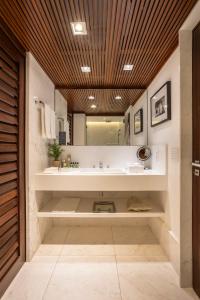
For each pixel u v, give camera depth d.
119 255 2.19
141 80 2.87
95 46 1.98
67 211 2.37
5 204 1.67
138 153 2.89
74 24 1.64
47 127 2.46
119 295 1.63
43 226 2.54
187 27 1.71
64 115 3.03
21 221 1.97
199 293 1.62
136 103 3.06
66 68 2.49
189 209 1.78
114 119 3.03
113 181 2.24
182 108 1.78
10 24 1.63
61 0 1.38
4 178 1.64
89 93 3.08
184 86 1.77
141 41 1.90
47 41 1.89
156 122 2.58
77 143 2.98
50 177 2.23
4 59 1.62
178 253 1.82
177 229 1.91
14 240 1.83
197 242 1.67
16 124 1.86
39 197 2.41
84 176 2.24
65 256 2.17
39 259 2.12
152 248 2.34
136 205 2.47
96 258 2.14
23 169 2.03
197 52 1.66
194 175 1.72
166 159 2.23
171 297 1.62
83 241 2.50
